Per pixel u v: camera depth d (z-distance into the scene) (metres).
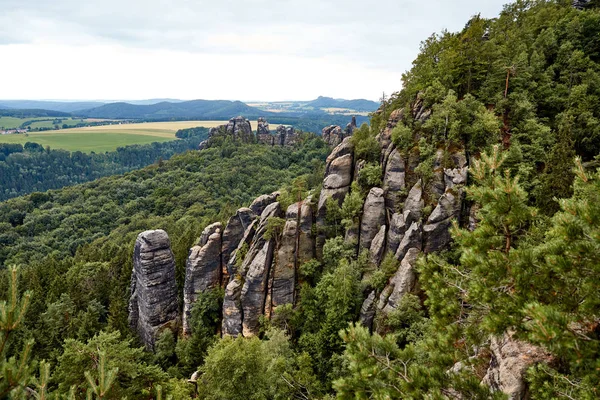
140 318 66.75
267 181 167.62
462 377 14.12
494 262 14.03
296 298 59.75
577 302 12.45
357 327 15.42
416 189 52.81
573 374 12.54
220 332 63.50
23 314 11.76
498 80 57.75
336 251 57.38
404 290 45.47
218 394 37.16
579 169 14.20
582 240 12.07
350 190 63.81
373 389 13.83
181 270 79.50
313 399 40.03
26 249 123.69
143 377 42.25
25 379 11.59
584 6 80.62
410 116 60.28
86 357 39.88
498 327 12.64
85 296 72.06
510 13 88.25
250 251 63.47
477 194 15.84
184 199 152.12
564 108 54.62
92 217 146.25
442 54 66.38
